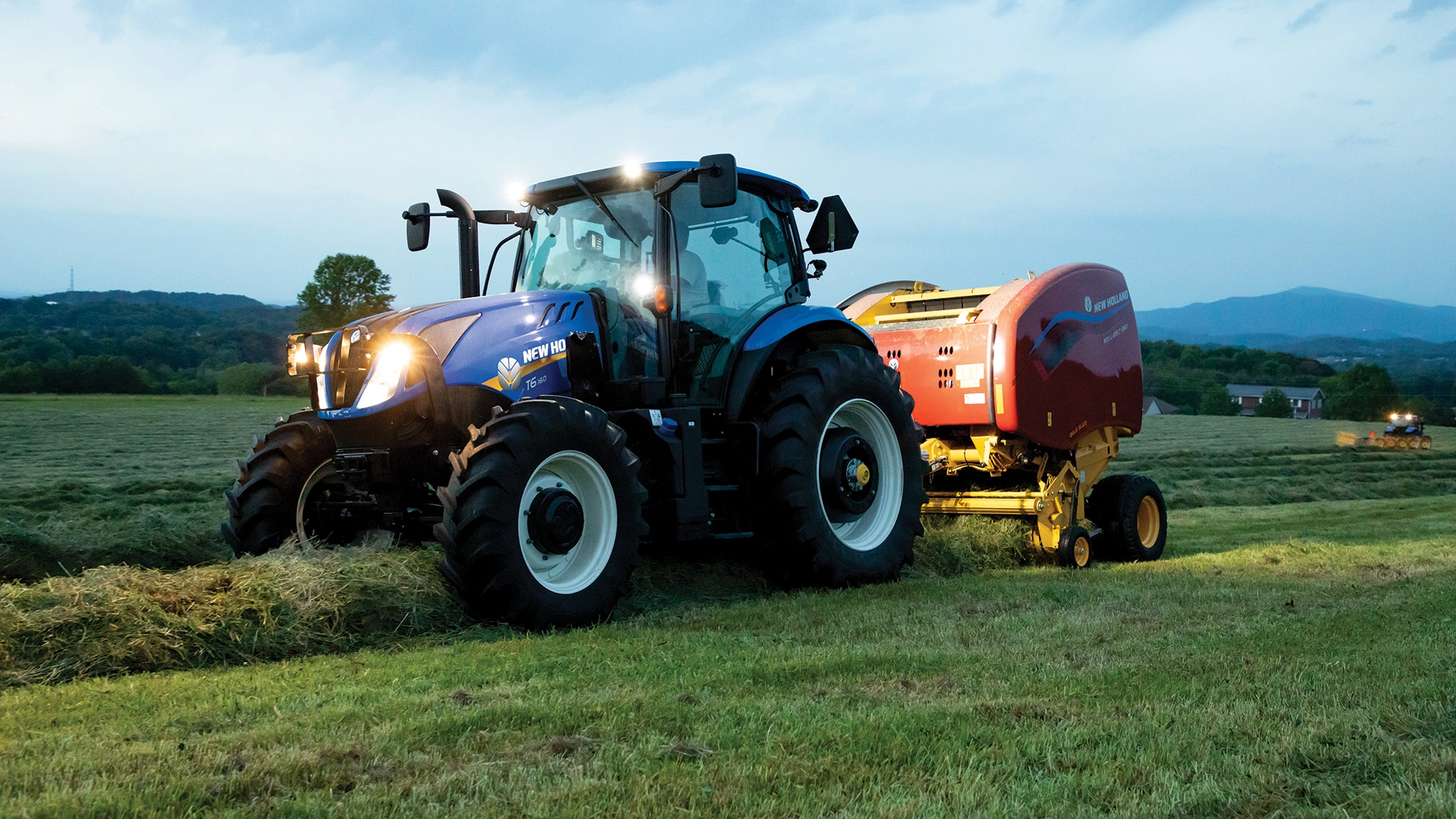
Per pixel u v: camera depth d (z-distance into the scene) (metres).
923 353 7.74
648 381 5.39
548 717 3.04
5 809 2.29
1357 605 5.23
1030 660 3.91
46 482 16.48
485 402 5.08
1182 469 23.94
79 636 3.84
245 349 99.12
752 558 6.36
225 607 4.18
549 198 6.12
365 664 3.92
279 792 2.45
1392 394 83.56
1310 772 2.66
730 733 2.91
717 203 5.29
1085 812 2.36
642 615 5.15
